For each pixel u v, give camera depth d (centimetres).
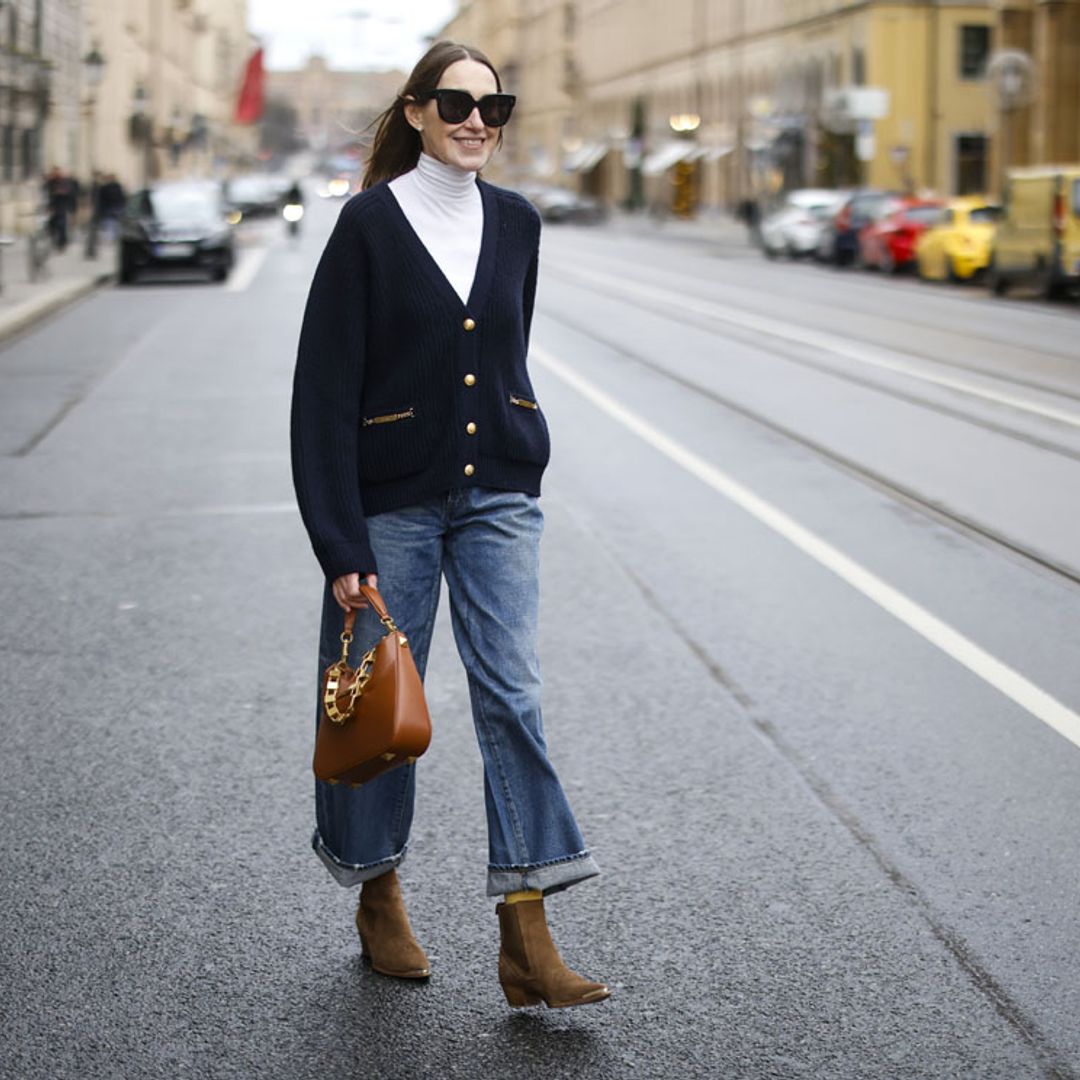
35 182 5053
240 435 1354
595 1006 403
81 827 523
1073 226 2834
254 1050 383
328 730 386
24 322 2380
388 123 405
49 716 638
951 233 3378
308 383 392
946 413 1465
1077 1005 401
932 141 6109
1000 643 723
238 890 475
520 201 405
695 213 8662
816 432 1351
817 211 4500
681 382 1702
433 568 404
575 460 1219
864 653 711
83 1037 389
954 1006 401
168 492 1106
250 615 788
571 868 397
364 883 425
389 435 395
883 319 2497
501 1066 375
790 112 6969
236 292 3097
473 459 397
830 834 512
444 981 418
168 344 2105
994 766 571
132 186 7762
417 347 392
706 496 1074
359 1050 383
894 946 434
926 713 629
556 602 805
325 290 391
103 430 1384
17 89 4606
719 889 472
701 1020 395
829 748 592
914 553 903
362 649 397
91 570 884
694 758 584
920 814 528
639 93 9819
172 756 590
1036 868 484
